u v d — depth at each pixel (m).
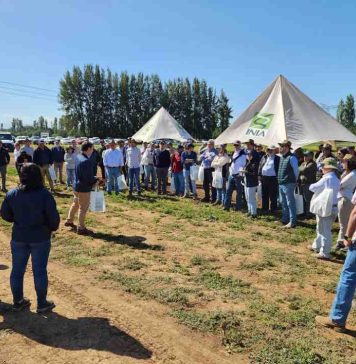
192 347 4.41
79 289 5.91
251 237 9.07
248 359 4.20
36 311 5.16
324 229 7.62
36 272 5.02
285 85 13.38
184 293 5.81
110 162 14.79
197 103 93.06
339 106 78.00
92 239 8.58
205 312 5.22
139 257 7.43
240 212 11.69
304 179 11.16
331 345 4.52
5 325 4.84
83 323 4.90
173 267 6.92
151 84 91.75
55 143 17.36
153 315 5.13
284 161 9.98
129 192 14.53
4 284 6.08
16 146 16.30
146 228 9.69
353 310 5.43
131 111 91.12
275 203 11.92
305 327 4.92
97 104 88.31
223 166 12.66
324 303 5.64
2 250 7.83
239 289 6.02
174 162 14.87
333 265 7.30
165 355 4.26
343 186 7.84
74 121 88.00
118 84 89.81
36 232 4.93
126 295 5.72
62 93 87.44
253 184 10.92
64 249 7.81
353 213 4.70
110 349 4.35
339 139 12.84
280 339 4.57
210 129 93.94
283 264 7.27
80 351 4.30
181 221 10.55
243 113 13.85
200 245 8.31
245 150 12.21
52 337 4.58
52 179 15.17
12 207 4.90
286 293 5.96
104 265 6.95
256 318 5.08
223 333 4.69
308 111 13.12
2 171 15.21
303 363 4.11
